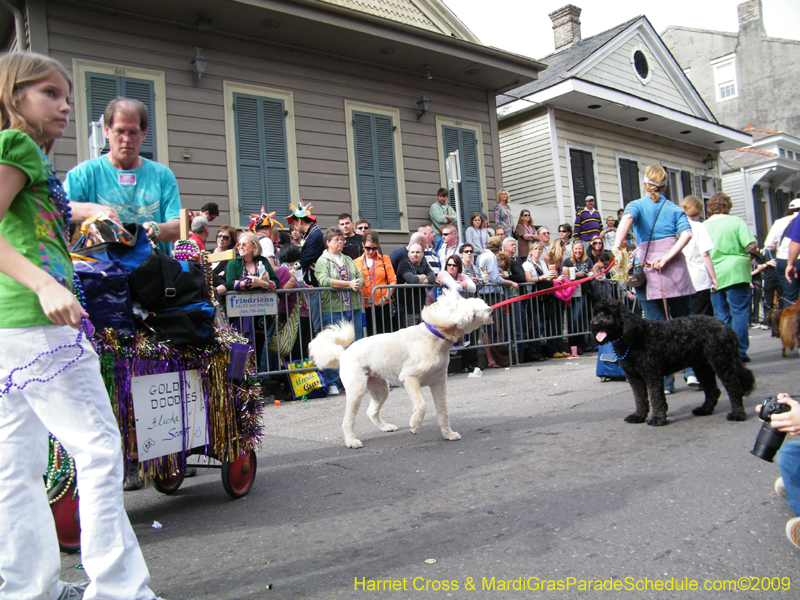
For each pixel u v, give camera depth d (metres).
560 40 18.94
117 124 3.15
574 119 15.19
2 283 1.89
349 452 4.39
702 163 19.92
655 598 2.09
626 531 2.64
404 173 10.89
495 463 3.84
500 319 8.60
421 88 11.27
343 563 2.50
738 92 32.94
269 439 4.95
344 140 10.10
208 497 3.54
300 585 2.33
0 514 1.87
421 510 3.08
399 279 7.99
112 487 1.94
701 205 6.28
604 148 15.98
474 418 5.29
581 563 2.37
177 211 3.44
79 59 7.64
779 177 26.98
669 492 3.08
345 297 7.20
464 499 3.19
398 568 2.42
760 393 5.42
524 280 8.96
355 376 4.57
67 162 7.50
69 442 1.92
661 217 5.37
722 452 3.72
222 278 6.53
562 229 10.86
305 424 5.46
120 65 7.93
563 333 9.41
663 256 5.30
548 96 13.91
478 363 8.91
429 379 4.59
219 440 3.31
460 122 11.87
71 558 2.67
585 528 2.70
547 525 2.76
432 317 4.42
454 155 9.17
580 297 9.58
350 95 10.23
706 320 4.54
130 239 2.86
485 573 2.33
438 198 10.91
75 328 1.83
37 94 2.00
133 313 2.86
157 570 2.54
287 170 9.38
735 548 2.43
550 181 14.59
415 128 11.14
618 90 14.48
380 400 5.05
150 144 8.14
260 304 6.44
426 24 11.99
